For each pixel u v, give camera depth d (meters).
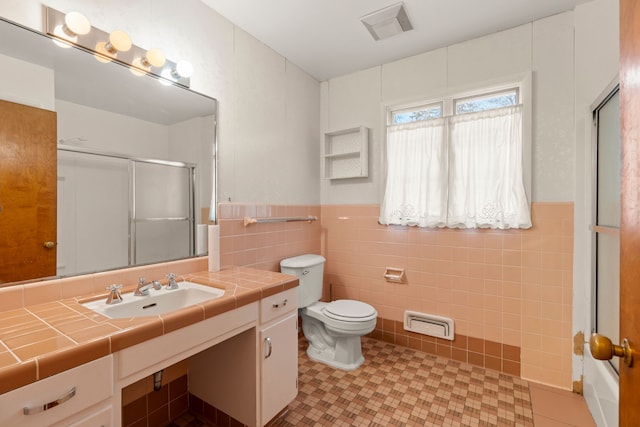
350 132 2.89
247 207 2.21
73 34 1.32
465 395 1.94
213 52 1.96
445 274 2.43
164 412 1.69
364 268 2.81
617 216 1.55
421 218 2.48
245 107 2.19
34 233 1.24
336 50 2.46
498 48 2.21
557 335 2.04
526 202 2.09
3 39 1.17
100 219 1.44
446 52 2.40
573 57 1.99
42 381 0.80
